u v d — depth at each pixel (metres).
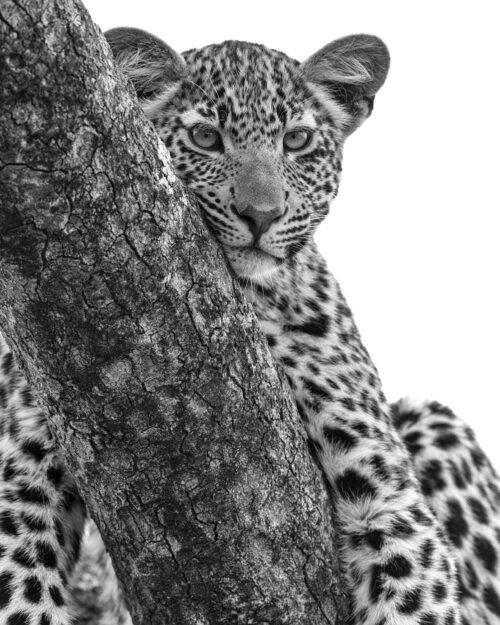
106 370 5.39
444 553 7.94
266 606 6.17
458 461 10.74
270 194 7.95
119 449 5.65
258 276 8.40
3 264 5.03
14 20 4.45
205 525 5.92
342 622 6.70
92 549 9.54
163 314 5.37
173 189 5.33
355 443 8.40
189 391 5.59
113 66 4.92
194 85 8.52
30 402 7.71
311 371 8.70
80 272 5.08
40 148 4.70
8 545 7.43
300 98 8.86
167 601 6.05
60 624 7.32
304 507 6.30
